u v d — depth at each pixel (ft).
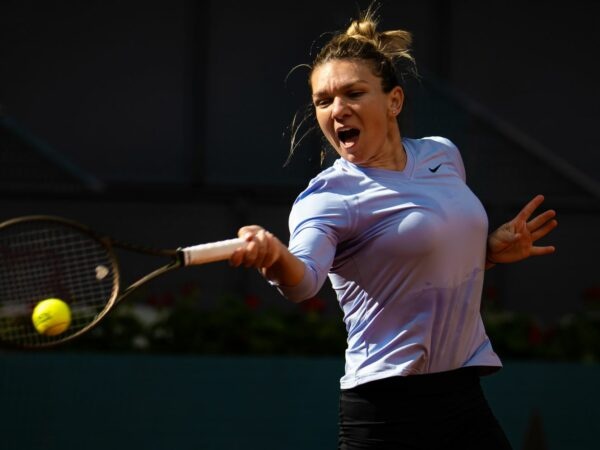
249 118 108.78
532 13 112.27
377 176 39.50
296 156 108.47
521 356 87.15
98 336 82.58
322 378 81.20
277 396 80.79
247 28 109.50
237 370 80.69
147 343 83.76
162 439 79.61
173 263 37.91
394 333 39.63
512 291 106.22
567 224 106.01
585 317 91.04
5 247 58.08
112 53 107.86
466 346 40.45
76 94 107.24
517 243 42.37
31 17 107.14
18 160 99.19
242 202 105.50
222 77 108.99
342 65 39.27
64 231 70.44
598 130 111.86
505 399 83.20
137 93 107.76
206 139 108.17
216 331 84.38
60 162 97.25
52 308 44.57
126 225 104.22
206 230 105.50
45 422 78.95
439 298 39.24
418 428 39.50
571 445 83.25
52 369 79.36
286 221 106.42
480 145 101.50
